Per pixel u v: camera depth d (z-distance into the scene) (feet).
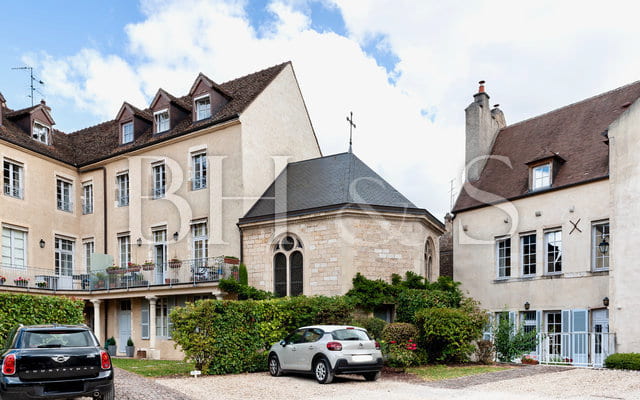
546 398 34.06
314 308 53.06
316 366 41.39
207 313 47.42
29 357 27.35
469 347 52.21
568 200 65.67
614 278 50.98
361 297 58.29
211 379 43.86
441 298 59.26
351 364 40.50
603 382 39.06
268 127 75.56
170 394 34.35
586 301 62.08
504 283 71.72
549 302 65.98
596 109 73.77
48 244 80.18
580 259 63.41
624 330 49.55
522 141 80.84
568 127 75.25
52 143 86.99
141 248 77.77
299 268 63.57
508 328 57.06
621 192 51.29
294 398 34.71
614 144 52.44
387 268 62.13
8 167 75.31
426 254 69.92
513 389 37.60
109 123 95.25
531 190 70.49
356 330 43.04
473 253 76.54
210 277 66.13
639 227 49.44
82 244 85.87
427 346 53.62
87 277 78.02
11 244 74.69
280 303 51.80
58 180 83.87
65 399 31.68
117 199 82.48
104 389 28.81
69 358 28.07
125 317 78.23
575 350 61.72
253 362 49.29
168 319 72.23
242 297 63.62
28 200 77.46
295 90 83.05
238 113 70.33
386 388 38.75
